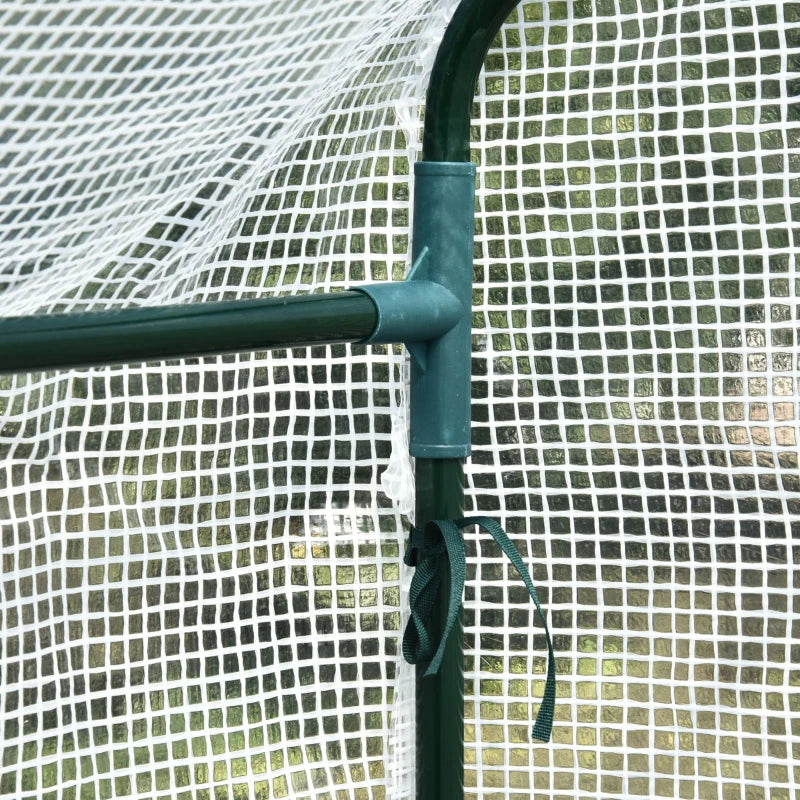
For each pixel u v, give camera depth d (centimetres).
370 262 100
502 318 157
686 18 201
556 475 157
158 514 100
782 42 103
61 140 64
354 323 66
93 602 146
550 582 103
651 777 102
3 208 67
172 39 63
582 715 155
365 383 101
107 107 64
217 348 62
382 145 98
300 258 100
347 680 136
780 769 150
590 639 157
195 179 78
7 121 62
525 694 132
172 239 87
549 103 192
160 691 145
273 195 99
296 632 138
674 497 161
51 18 60
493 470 104
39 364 59
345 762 100
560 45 105
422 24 85
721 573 164
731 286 187
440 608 70
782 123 103
